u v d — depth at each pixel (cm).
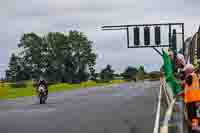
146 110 2170
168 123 1095
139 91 4653
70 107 2611
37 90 3319
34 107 2802
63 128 1566
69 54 15450
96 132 1440
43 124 1722
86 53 15675
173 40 4547
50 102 3322
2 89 5178
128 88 5956
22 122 1828
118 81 13688
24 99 4191
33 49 15088
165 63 2089
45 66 15212
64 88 7356
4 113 2352
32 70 15200
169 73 2030
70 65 15488
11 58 15312
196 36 2700
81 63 15575
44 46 15250
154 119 1742
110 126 1577
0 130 1569
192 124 1127
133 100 3050
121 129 1487
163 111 1994
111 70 19488
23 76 15150
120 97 3522
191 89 1152
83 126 1605
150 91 4612
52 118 1955
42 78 3338
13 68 15238
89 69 15850
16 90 6100
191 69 1182
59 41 15225
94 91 5309
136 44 5153
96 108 2431
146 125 1562
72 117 1962
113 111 2188
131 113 2041
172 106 1333
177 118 1132
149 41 4938
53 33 15350
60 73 15162
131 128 1498
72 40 15538
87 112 2191
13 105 3158
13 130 1562
